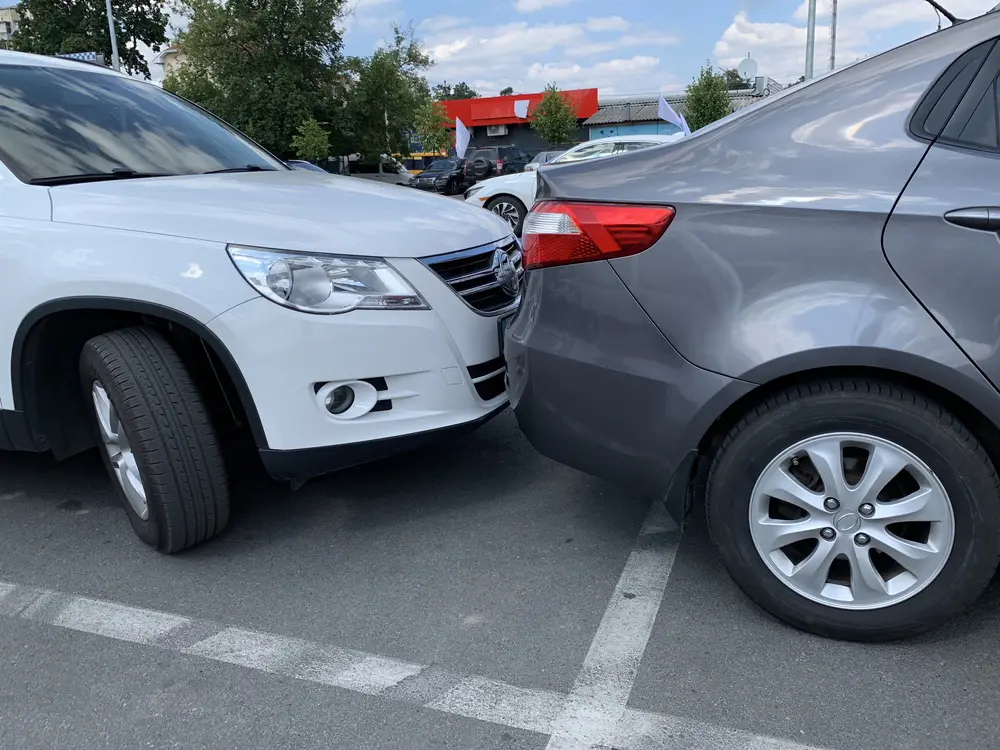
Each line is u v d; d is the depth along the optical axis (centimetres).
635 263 225
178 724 202
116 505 336
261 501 331
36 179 296
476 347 294
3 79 339
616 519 305
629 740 191
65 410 306
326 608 252
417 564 277
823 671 213
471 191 1300
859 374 210
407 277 275
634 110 4447
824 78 225
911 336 197
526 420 258
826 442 213
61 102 346
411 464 364
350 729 198
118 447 288
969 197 195
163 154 351
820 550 219
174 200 281
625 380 230
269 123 3102
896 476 214
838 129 215
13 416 296
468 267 300
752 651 223
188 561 285
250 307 252
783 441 215
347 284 263
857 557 216
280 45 3078
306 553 287
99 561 287
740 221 214
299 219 275
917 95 209
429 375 279
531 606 249
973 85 205
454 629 238
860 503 213
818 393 211
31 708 209
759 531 224
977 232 194
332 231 271
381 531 302
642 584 259
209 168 356
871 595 217
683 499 237
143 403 261
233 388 278
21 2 4041
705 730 194
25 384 289
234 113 3130
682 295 220
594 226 230
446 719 201
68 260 265
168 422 263
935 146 204
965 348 194
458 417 288
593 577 265
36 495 349
